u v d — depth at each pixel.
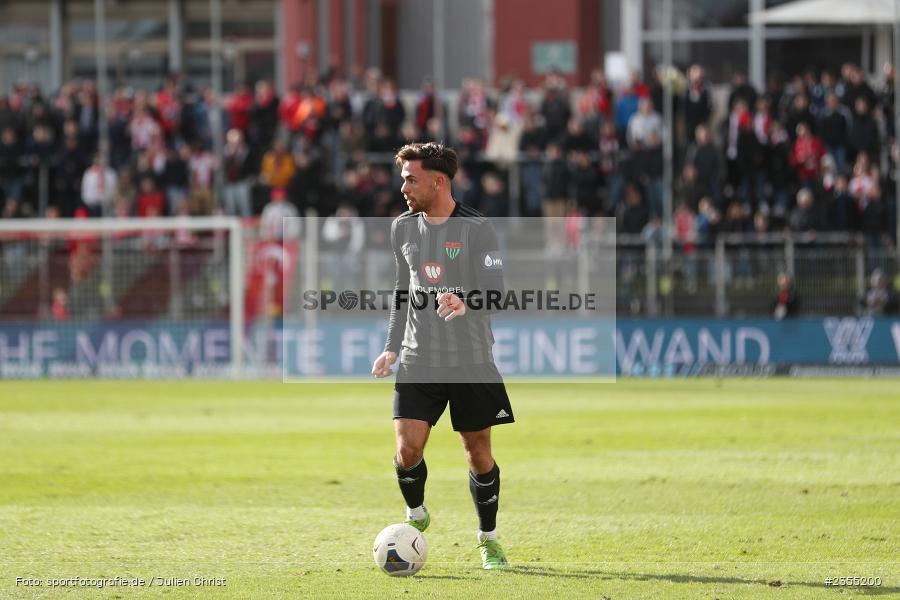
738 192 83.75
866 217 79.62
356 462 41.25
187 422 53.50
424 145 24.66
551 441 46.03
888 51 97.38
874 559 26.38
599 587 23.80
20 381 79.19
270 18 111.19
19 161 88.88
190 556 27.06
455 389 24.77
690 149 83.56
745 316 78.00
